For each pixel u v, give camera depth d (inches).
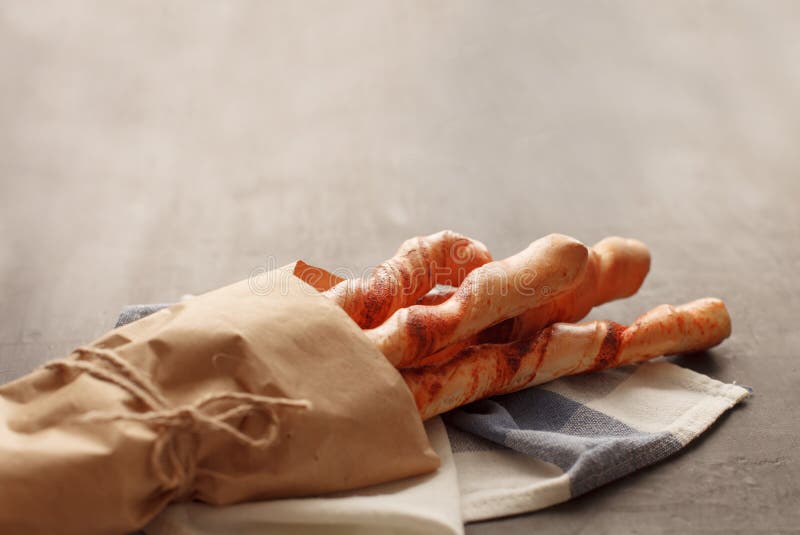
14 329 26.5
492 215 32.3
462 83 45.8
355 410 19.9
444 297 23.6
